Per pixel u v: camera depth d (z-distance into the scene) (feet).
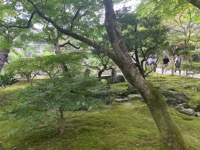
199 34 40.47
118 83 25.52
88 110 14.03
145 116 15.53
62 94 10.96
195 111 18.83
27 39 18.47
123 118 14.71
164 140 9.84
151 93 10.37
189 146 10.64
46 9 13.16
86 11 14.64
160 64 47.52
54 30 19.13
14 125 14.35
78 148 10.39
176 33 40.42
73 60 15.83
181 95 20.99
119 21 18.93
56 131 12.72
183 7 18.38
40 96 10.80
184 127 14.01
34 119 10.44
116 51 10.46
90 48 22.49
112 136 11.53
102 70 24.07
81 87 11.80
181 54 39.04
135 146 10.43
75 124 13.56
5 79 31.58
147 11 19.16
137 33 19.58
